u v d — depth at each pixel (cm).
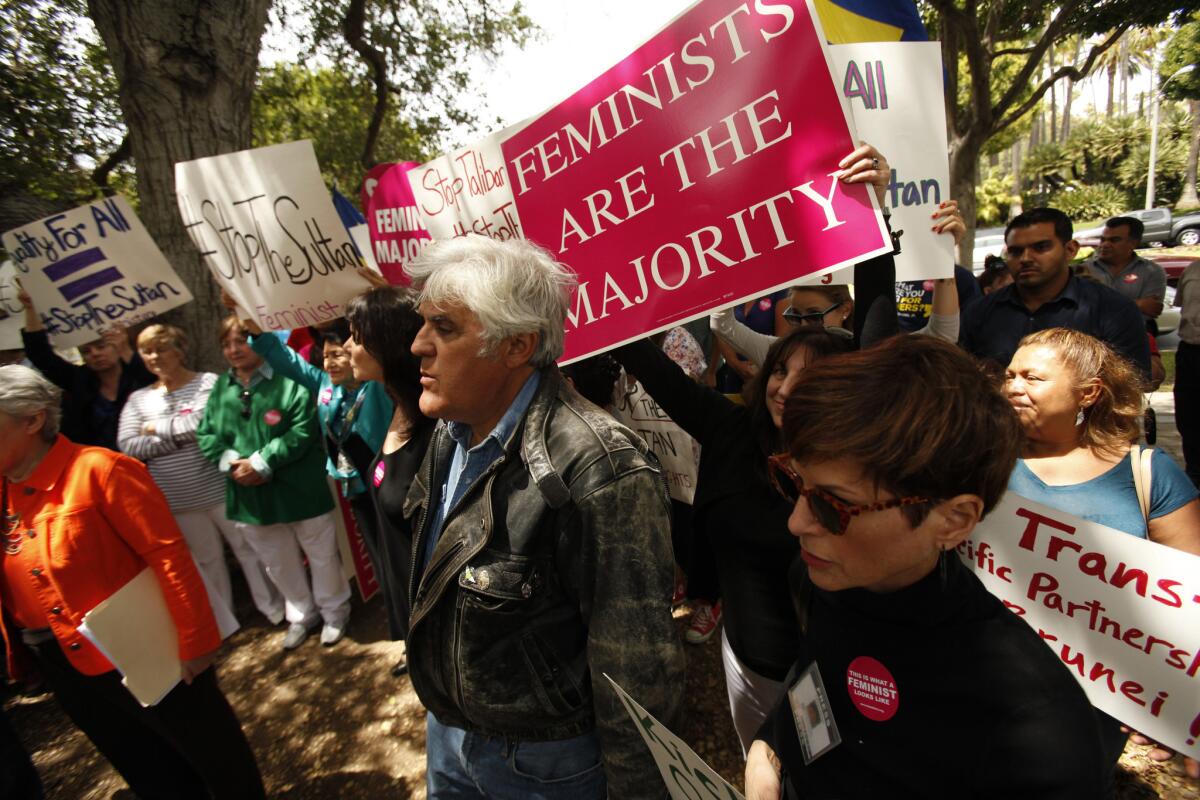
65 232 290
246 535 313
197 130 359
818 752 88
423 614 120
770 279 149
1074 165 3350
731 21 143
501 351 111
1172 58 2244
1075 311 249
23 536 160
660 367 175
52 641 170
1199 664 117
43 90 714
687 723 242
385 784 237
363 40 847
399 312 169
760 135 144
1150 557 121
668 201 160
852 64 180
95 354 330
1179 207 2889
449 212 229
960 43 925
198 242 269
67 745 272
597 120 166
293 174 245
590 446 108
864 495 70
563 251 180
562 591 114
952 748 74
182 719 178
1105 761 71
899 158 182
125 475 162
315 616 335
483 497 114
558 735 122
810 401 71
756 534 146
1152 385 242
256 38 376
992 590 143
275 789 238
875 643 81
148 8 339
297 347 409
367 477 193
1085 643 131
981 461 67
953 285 185
